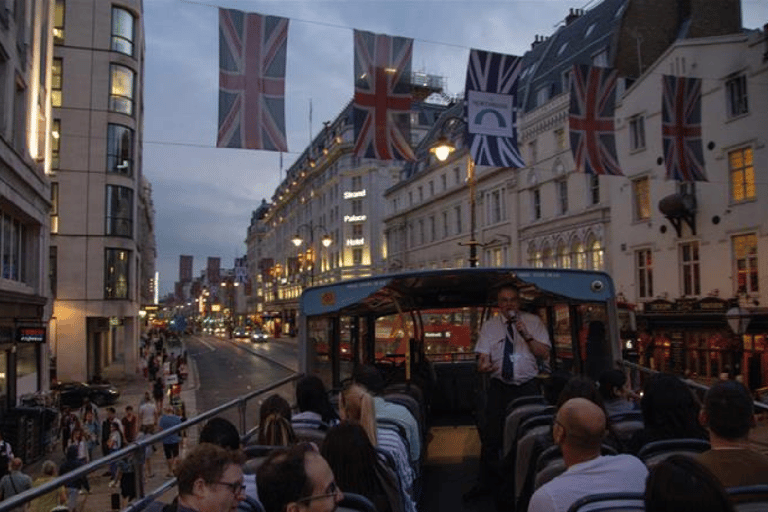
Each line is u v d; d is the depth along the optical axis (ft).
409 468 17.39
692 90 64.28
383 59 43.24
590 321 26.50
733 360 87.76
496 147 45.21
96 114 138.31
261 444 16.40
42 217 87.71
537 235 137.18
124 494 14.52
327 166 290.56
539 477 14.17
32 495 10.47
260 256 492.54
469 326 34.17
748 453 10.50
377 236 261.65
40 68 90.17
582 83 53.01
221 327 522.88
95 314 136.36
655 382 15.37
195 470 10.00
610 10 130.00
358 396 15.99
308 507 9.09
